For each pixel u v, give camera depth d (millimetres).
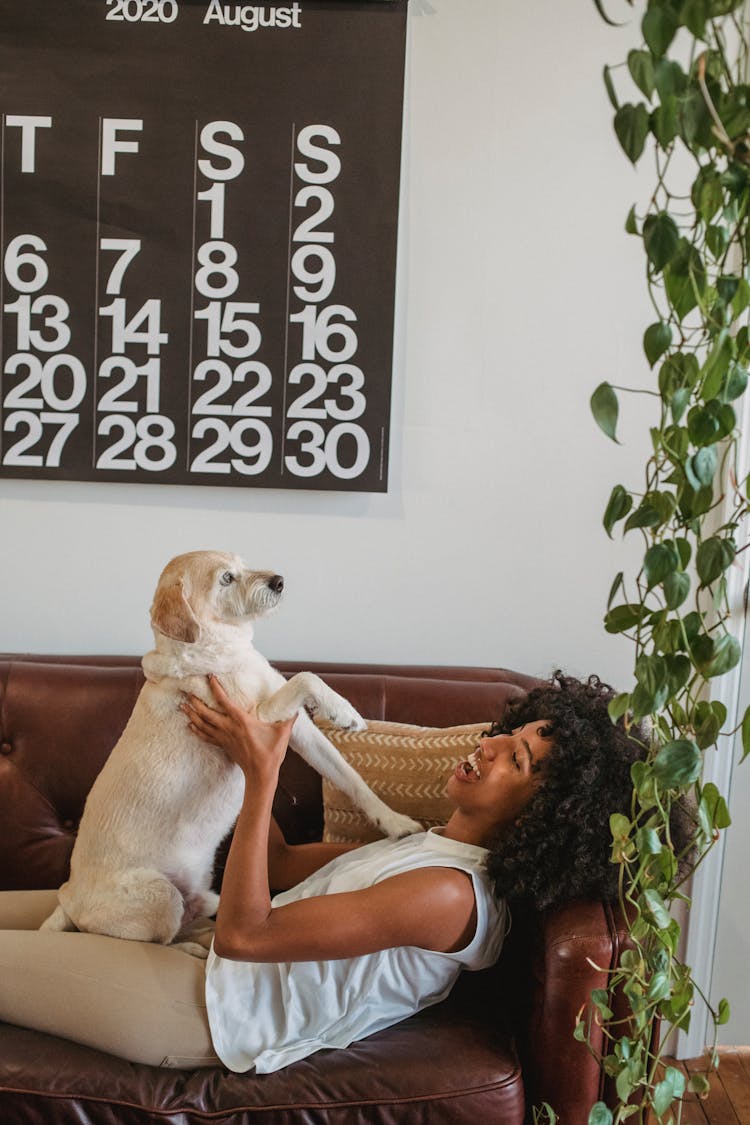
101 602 2117
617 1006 1260
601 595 2115
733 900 2053
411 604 2125
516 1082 1289
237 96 1979
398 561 2113
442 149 2018
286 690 1555
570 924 1281
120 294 2025
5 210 2004
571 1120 1283
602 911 1302
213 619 1575
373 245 2014
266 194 2002
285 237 2014
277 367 2041
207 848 1629
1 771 1792
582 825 1311
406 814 1646
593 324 2061
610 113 2008
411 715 1823
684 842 1317
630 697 1024
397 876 1322
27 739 1802
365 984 1335
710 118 828
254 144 1990
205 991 1354
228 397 2049
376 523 2102
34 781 1793
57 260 2018
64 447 2059
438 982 1373
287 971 1356
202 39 1969
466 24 1987
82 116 1982
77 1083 1264
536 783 1373
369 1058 1299
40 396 2047
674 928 1059
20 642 2127
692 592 2043
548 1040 1277
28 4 1956
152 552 2107
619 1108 1102
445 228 2037
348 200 2002
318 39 1968
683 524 970
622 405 2076
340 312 2027
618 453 2088
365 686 1852
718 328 895
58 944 1415
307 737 1624
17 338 2033
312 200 2004
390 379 2043
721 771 2016
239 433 2057
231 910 1271
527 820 1342
